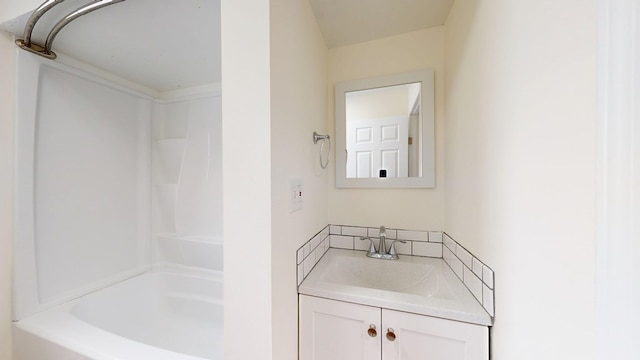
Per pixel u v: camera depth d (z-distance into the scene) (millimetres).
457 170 1146
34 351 1135
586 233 431
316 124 1338
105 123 1667
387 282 1348
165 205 1982
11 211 1212
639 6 349
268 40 805
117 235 1733
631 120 355
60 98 1416
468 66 1006
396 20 1330
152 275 1878
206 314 1789
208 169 1911
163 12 1072
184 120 1978
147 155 1949
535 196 583
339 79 1567
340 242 1570
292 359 995
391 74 1461
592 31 421
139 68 1598
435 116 1392
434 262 1342
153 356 967
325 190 1519
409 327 923
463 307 885
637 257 348
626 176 361
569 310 472
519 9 644
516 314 667
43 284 1325
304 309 1057
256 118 816
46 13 1062
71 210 1467
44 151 1336
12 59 1203
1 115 1175
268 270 811
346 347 1006
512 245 686
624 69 364
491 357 824
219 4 1022
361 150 1521
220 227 1875
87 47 1342
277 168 860
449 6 1219
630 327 353
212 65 1569
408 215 1453
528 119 608
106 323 1552
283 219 913
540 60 562
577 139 455
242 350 836
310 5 1218
